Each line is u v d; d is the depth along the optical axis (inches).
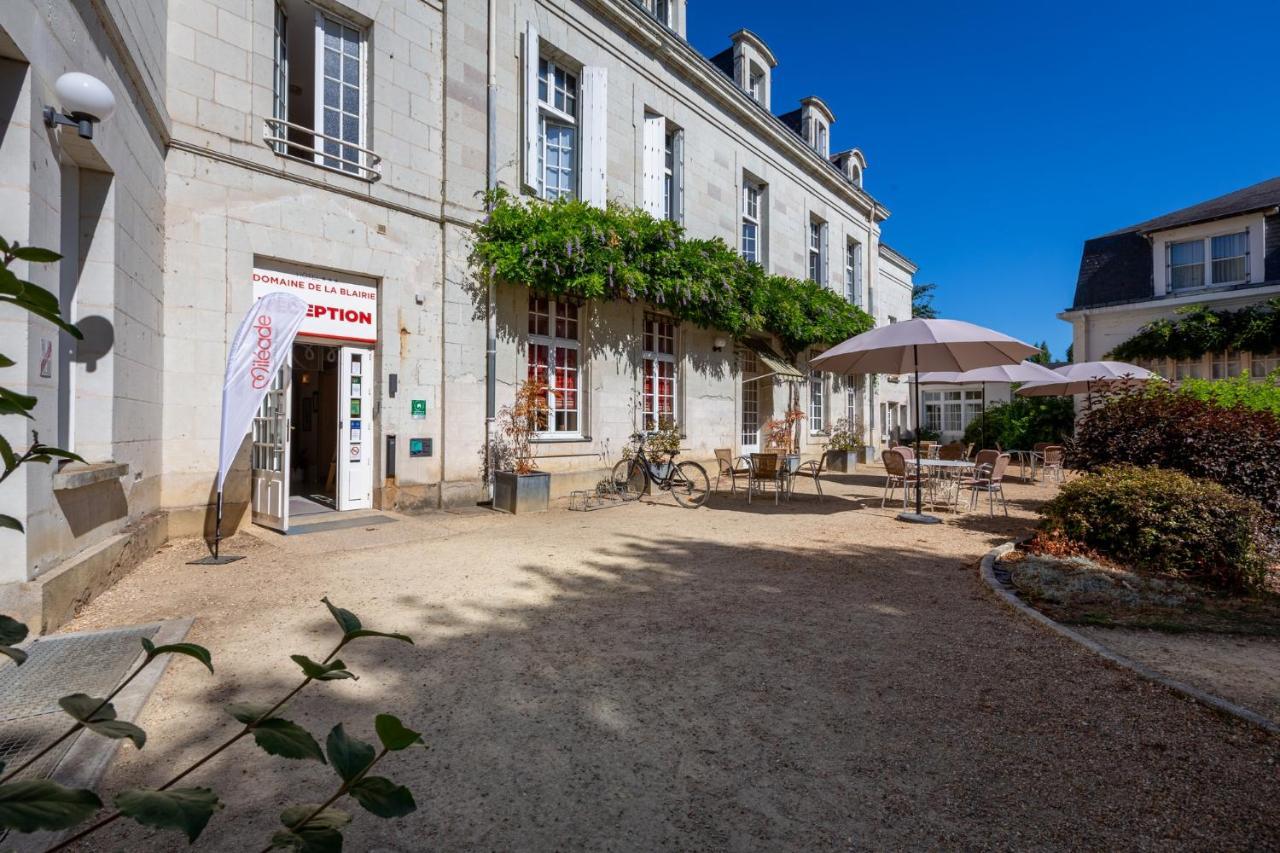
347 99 291.1
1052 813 84.6
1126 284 692.7
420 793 86.7
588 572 203.9
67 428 176.7
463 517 298.0
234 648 134.7
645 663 131.8
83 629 143.3
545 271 329.1
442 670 126.6
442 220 313.1
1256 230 612.7
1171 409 267.7
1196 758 98.3
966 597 181.9
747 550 241.0
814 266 633.0
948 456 490.6
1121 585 187.9
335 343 281.1
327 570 198.5
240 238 248.8
